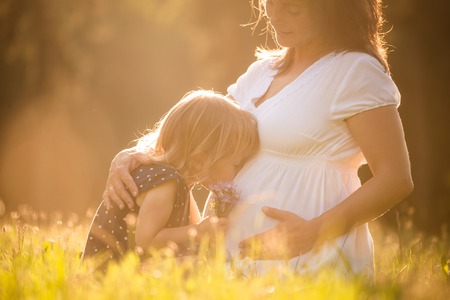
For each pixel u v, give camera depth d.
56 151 34.72
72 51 30.88
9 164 35.16
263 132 5.31
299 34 5.27
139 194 5.15
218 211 5.17
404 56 22.48
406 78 22.72
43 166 35.22
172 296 3.55
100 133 33.22
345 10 5.23
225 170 5.39
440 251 6.14
